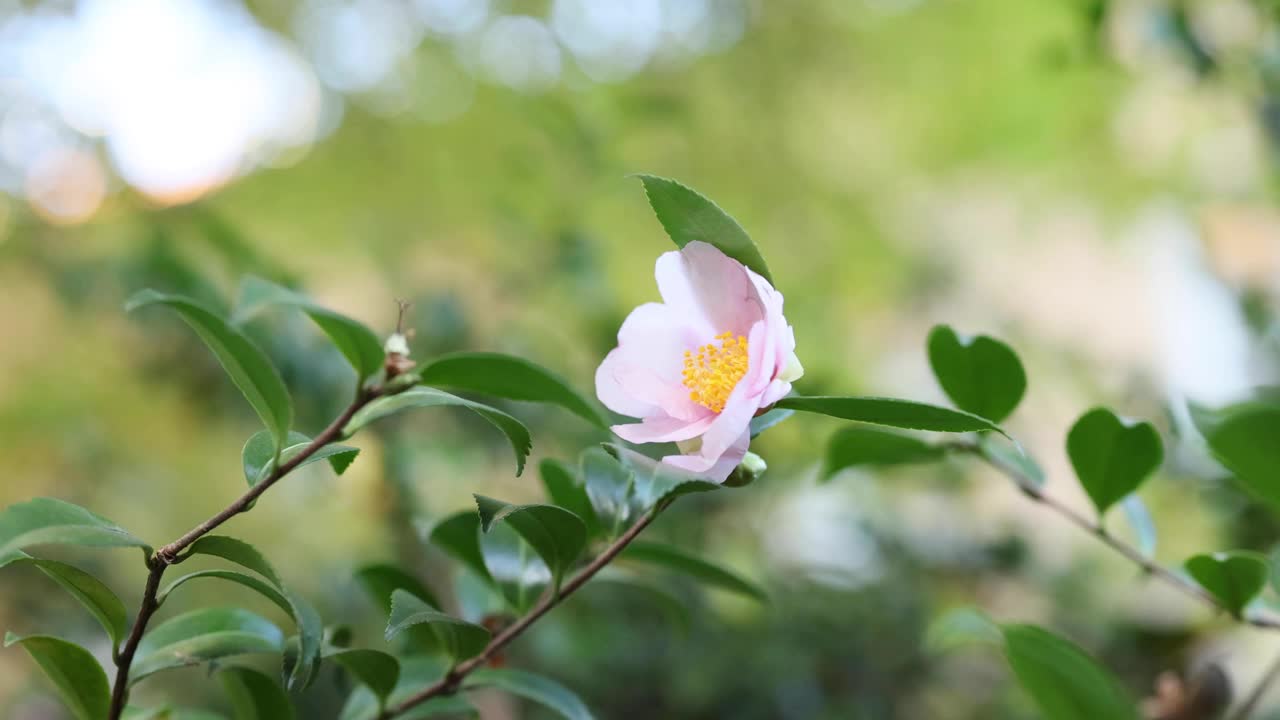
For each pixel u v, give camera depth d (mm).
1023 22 2727
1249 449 871
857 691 1847
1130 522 970
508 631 855
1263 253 2260
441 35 2578
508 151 2137
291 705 884
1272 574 876
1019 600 2016
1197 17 1649
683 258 825
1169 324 2514
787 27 2875
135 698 1583
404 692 897
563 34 2629
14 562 810
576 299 1806
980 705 1868
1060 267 2916
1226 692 969
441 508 1686
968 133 2918
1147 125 2531
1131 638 1741
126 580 1998
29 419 2146
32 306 2096
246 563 804
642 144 2613
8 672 1856
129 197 2139
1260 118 1615
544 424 1519
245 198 2363
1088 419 914
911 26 2902
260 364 791
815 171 2932
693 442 827
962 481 2053
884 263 2943
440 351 1575
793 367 805
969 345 920
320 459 805
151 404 2084
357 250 2268
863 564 2008
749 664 1738
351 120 2518
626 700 1705
